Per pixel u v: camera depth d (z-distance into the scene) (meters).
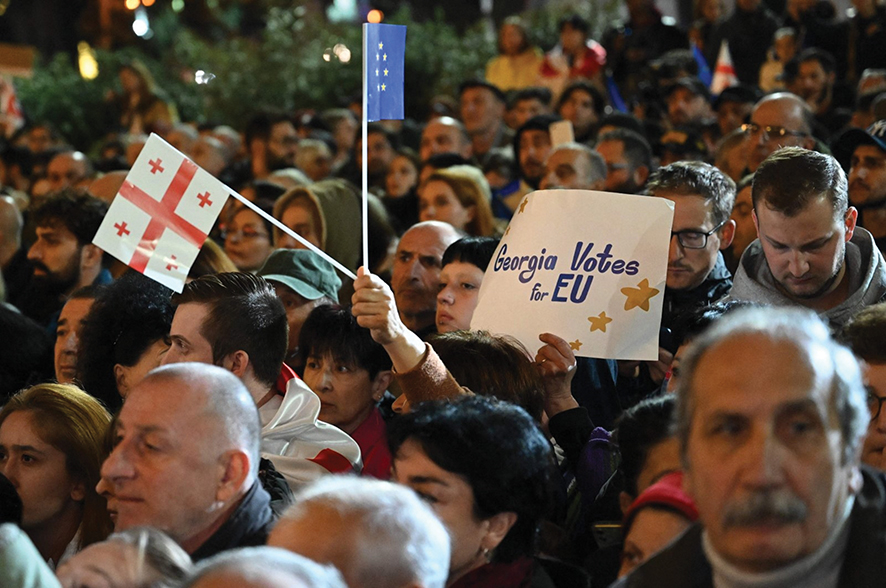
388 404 5.90
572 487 4.55
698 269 5.51
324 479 3.00
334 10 21.67
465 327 5.73
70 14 23.97
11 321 6.50
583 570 3.75
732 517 2.45
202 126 14.70
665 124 11.12
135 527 3.08
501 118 11.77
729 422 2.49
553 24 17.55
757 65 13.08
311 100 17.34
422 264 6.43
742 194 6.43
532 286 5.09
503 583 3.52
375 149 11.80
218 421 3.54
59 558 4.59
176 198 4.66
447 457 3.47
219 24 21.97
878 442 3.94
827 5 12.25
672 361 4.88
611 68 13.50
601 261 5.03
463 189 7.96
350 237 7.94
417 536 2.78
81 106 18.33
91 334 5.45
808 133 7.18
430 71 16.72
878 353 3.95
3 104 16.19
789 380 2.46
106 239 4.59
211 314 4.70
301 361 5.46
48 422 4.52
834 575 2.53
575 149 7.44
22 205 11.28
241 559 2.28
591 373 5.35
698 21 14.02
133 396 3.58
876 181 6.04
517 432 3.57
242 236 8.02
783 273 4.77
